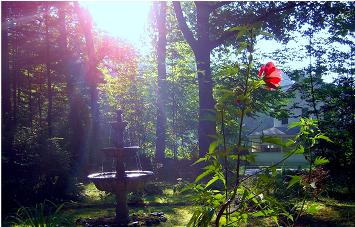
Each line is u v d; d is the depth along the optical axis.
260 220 5.79
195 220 2.16
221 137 2.24
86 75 19.22
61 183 10.64
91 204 9.90
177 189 11.14
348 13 15.29
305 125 2.59
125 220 7.49
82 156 15.73
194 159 15.57
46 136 11.31
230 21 15.90
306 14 15.42
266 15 15.19
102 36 24.41
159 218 7.71
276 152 18.27
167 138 23.03
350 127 12.30
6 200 9.27
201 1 14.68
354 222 6.95
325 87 13.80
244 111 2.23
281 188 5.64
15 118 14.09
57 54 17.78
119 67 23.09
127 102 21.78
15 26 16.39
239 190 2.28
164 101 21.31
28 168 9.97
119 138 7.67
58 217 6.02
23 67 18.16
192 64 24.70
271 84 2.22
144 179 7.74
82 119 16.22
